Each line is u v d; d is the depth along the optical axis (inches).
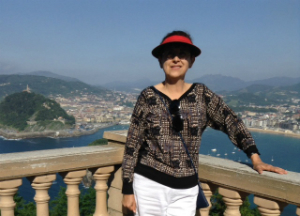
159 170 90.0
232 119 93.1
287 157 3129.9
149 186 91.7
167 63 89.9
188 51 90.7
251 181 98.2
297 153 3348.9
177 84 90.8
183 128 87.7
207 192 116.1
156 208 92.1
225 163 109.5
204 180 112.9
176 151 88.3
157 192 90.9
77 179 120.0
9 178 103.9
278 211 96.3
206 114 94.1
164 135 88.2
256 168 96.0
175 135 88.1
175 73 88.8
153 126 88.8
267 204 96.5
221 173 106.5
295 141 4325.8
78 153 117.3
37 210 112.8
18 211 456.4
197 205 99.3
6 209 106.5
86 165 119.5
